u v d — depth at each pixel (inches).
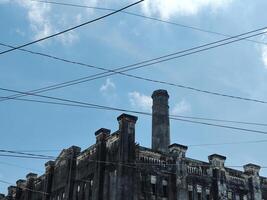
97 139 1649.9
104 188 1530.5
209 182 1684.3
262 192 1827.0
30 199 2046.0
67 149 1835.6
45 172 1977.1
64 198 1739.7
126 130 1541.6
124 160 1487.5
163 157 1604.3
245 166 1850.4
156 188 1536.7
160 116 1839.3
